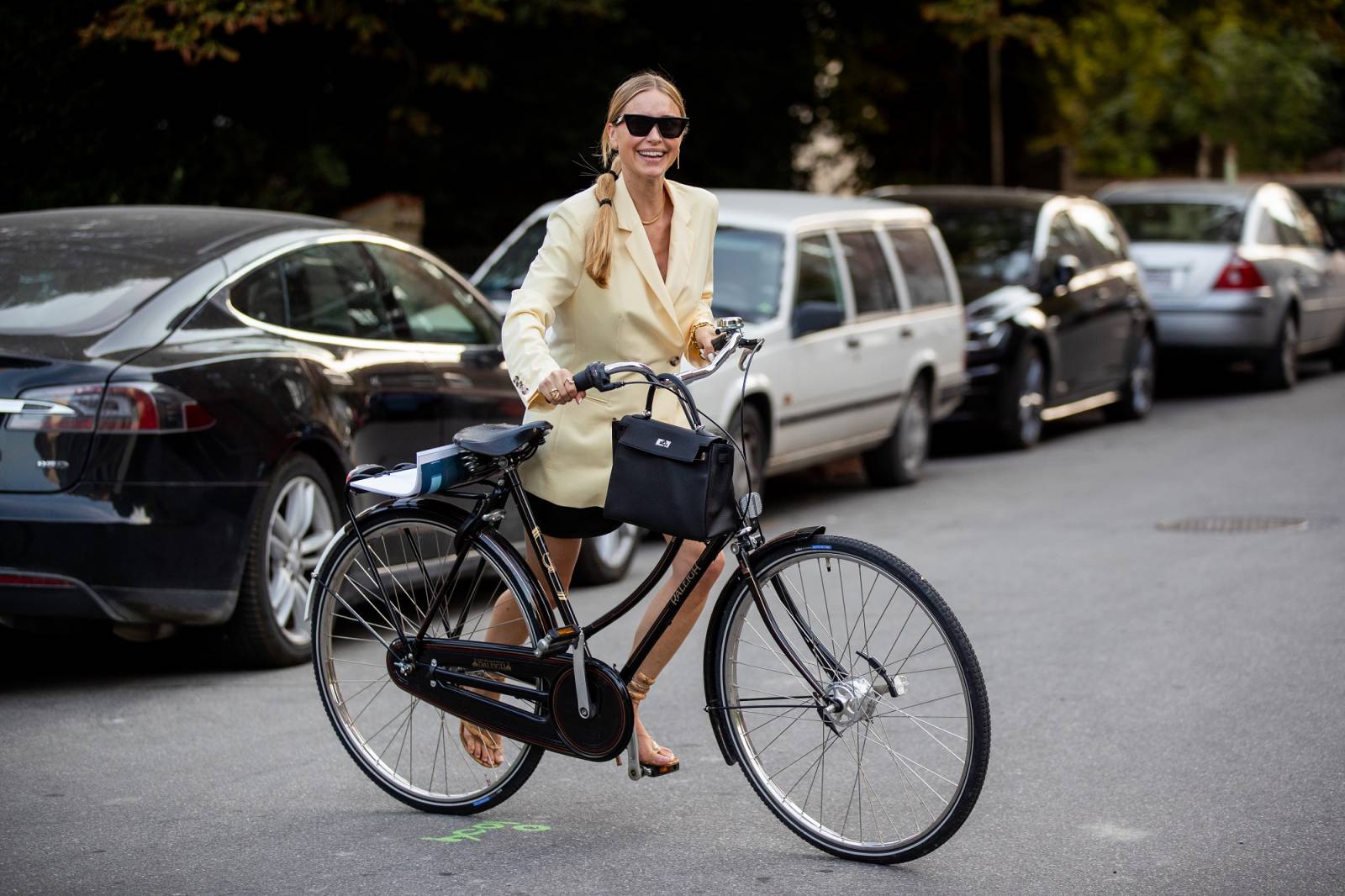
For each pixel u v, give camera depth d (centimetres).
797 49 2434
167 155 1794
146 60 1733
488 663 626
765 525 1369
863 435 1476
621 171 619
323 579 664
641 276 616
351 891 561
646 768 625
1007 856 603
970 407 1772
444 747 669
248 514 827
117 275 845
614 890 564
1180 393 2369
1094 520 1359
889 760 675
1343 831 627
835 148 2809
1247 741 747
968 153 2881
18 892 557
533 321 597
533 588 616
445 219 2173
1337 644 923
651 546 1284
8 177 1703
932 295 1603
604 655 910
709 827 636
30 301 825
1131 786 686
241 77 1869
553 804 664
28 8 1658
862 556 584
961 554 1217
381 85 1955
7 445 779
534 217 1485
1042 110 3009
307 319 911
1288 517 1336
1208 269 2195
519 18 1870
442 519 634
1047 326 1816
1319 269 2411
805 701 606
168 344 815
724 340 628
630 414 618
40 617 822
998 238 1877
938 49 2727
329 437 879
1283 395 2283
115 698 817
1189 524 1326
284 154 1886
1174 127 4319
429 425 966
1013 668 882
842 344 1407
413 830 628
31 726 765
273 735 754
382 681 690
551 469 623
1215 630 961
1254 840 619
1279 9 2731
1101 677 863
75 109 1711
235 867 583
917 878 579
